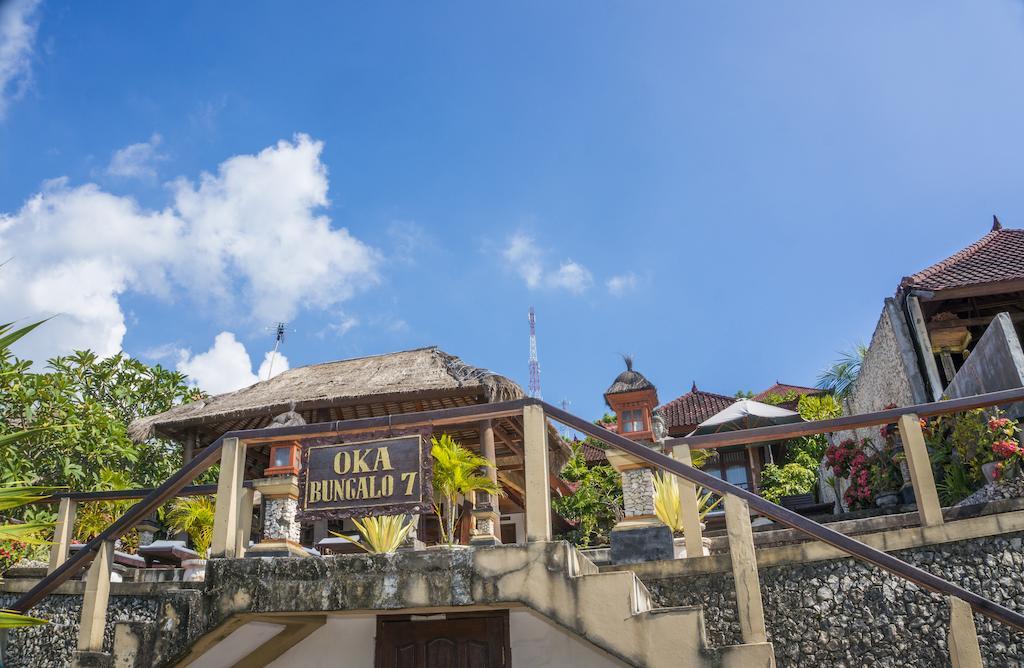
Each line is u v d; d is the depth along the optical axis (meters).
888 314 12.79
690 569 6.69
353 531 13.18
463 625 7.01
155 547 9.47
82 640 6.17
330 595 5.52
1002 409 8.24
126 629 5.79
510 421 13.00
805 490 17.06
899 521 6.74
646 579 6.81
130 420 17.81
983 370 9.83
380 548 6.48
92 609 6.27
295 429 6.22
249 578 5.72
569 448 13.49
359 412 13.70
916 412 6.81
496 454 14.99
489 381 11.59
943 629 6.03
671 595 6.71
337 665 7.17
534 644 6.84
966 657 4.71
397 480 5.98
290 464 7.03
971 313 13.39
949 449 9.09
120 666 5.70
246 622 6.21
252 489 7.91
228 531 6.02
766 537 7.36
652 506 7.12
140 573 9.15
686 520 7.35
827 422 7.15
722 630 6.49
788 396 24.73
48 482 14.70
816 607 6.37
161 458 17.67
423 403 13.00
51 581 6.49
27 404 14.35
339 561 5.60
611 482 19.00
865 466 10.50
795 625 6.38
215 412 12.91
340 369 14.31
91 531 11.57
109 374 17.97
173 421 13.16
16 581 9.24
